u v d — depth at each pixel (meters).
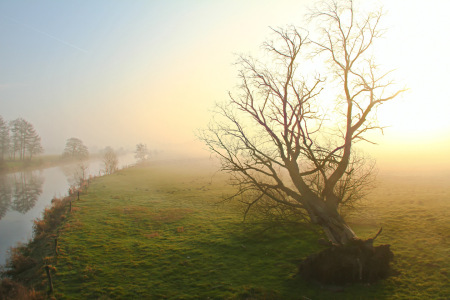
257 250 17.41
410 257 14.29
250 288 12.65
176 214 27.75
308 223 20.14
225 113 18.73
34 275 16.66
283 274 13.88
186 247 18.80
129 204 33.69
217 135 18.84
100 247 19.69
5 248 23.20
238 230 21.45
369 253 12.52
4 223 31.42
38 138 121.56
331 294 11.56
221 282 13.62
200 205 31.38
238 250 17.67
